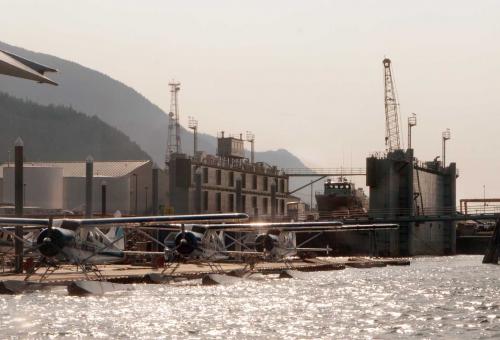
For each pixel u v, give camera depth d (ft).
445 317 278.87
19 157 406.82
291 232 530.27
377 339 224.53
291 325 249.14
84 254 336.08
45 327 232.73
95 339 214.90
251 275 451.53
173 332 229.25
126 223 342.03
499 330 245.65
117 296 320.70
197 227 415.85
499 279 487.20
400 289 402.11
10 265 435.94
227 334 227.61
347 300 334.85
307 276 483.92
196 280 410.31
